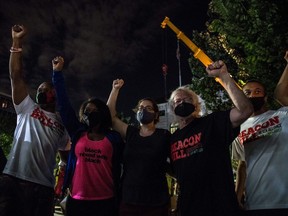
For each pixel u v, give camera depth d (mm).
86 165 3184
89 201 3090
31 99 3648
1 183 3248
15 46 3506
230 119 2797
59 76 3596
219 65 2805
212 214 2600
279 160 2818
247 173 3012
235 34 5398
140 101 3490
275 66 4988
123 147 3391
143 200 2926
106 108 3541
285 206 2682
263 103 3197
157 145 3111
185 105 2980
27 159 3359
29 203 3256
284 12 4887
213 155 2770
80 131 3467
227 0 5320
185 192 2729
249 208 2861
